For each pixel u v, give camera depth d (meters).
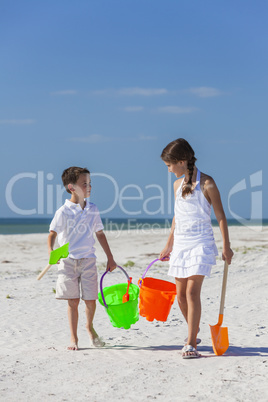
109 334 4.98
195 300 3.95
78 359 3.91
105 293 4.69
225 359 3.78
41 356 4.05
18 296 7.67
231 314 5.88
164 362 3.74
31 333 5.11
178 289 4.15
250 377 3.27
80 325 5.45
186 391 3.04
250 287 7.81
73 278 4.39
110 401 2.91
